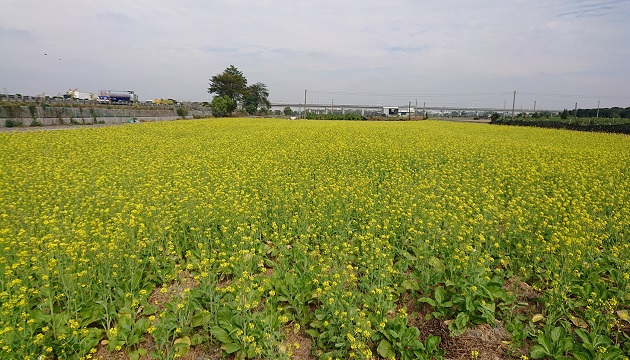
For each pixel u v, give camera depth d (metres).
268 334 4.20
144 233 6.52
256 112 85.44
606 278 5.81
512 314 5.00
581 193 9.55
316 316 4.69
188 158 13.51
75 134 20.69
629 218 7.26
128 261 5.62
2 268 5.26
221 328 4.45
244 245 6.28
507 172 11.90
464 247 5.93
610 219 7.19
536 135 27.19
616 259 5.76
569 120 46.06
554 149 17.30
